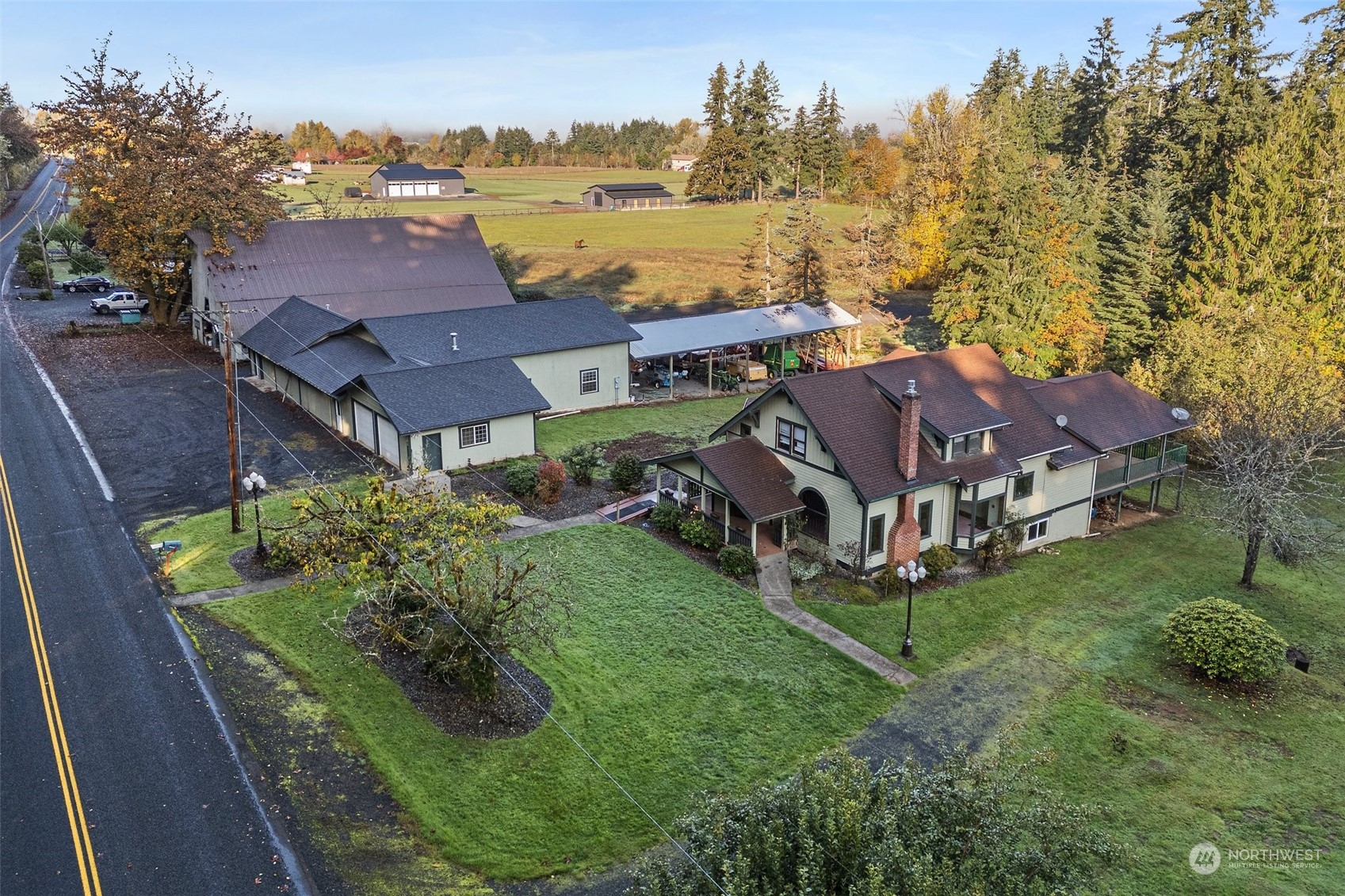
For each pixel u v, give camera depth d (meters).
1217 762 22.56
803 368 60.72
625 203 146.25
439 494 25.97
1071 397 38.78
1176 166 71.00
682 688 23.78
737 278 92.69
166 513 32.25
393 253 60.62
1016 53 119.06
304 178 167.75
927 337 72.94
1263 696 25.73
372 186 154.50
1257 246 54.59
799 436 32.41
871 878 11.51
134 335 60.25
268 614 25.48
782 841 12.79
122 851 16.86
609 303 81.50
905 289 93.00
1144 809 20.62
